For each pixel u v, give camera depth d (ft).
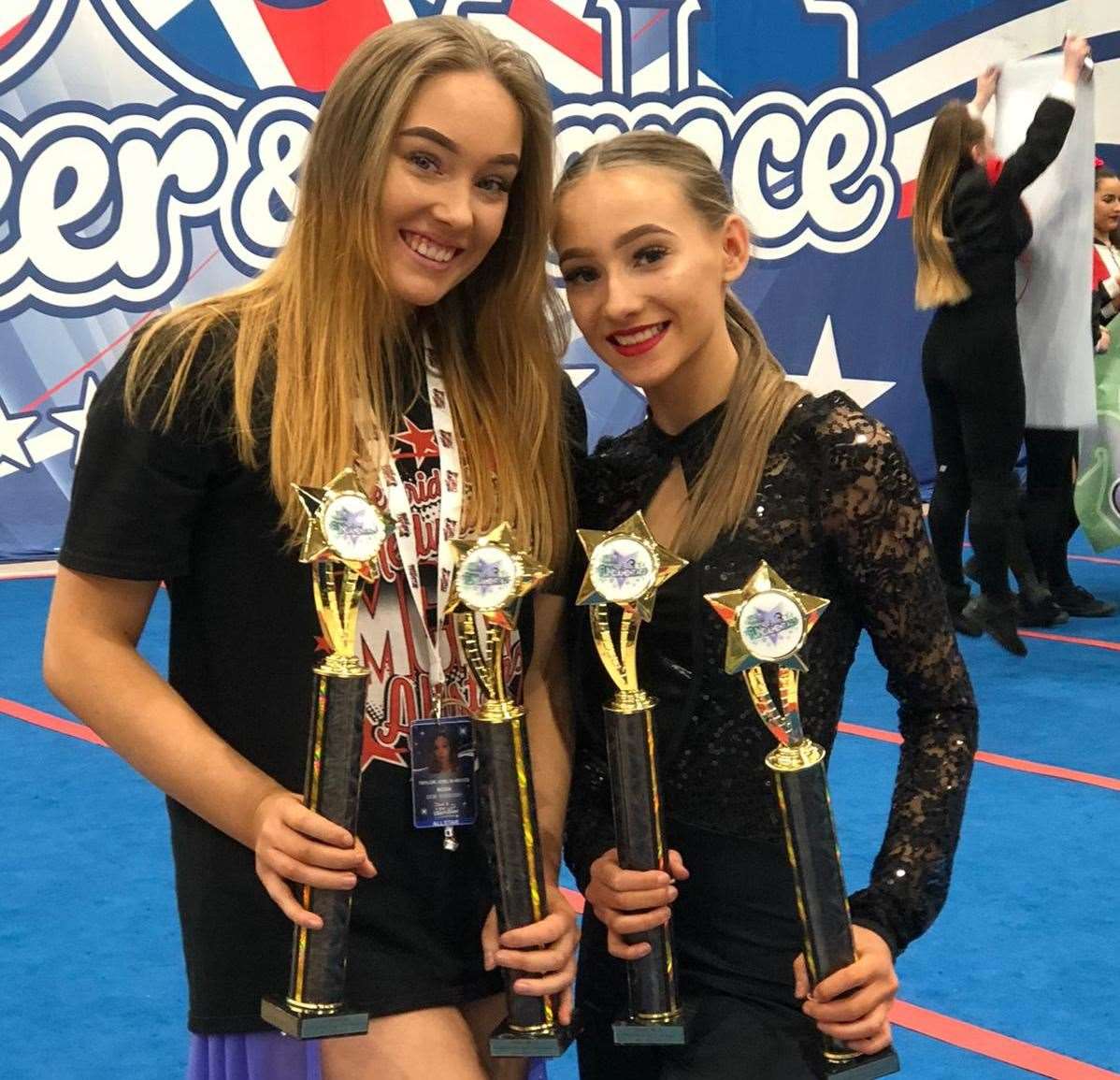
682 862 5.27
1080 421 17.11
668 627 5.18
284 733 4.92
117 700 4.79
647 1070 5.52
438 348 5.28
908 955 9.29
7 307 20.83
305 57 22.25
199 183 21.76
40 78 20.56
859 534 4.99
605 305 5.05
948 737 5.10
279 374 4.82
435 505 5.05
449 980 5.11
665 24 24.95
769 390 5.18
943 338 16.53
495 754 4.70
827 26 26.35
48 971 9.07
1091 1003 8.59
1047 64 16.46
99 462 4.77
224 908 4.94
